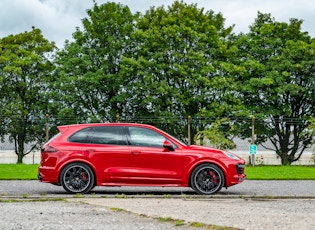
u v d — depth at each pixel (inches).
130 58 1605.6
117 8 1772.9
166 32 1649.9
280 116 1679.4
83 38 1715.1
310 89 1656.0
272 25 1793.8
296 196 492.7
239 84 1648.6
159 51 1669.5
